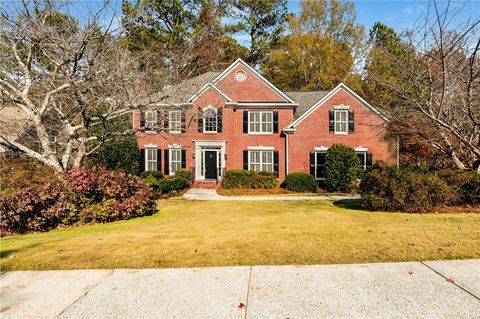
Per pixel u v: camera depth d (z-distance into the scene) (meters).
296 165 21.73
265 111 22.42
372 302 3.90
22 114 15.27
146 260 5.48
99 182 10.38
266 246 6.16
